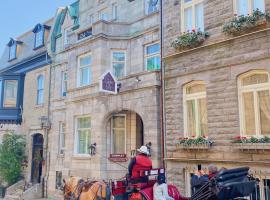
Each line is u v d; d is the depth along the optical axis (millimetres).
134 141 17109
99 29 18281
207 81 12438
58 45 23938
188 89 13438
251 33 11164
